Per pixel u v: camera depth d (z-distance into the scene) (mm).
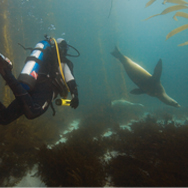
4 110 1327
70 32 20609
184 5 2754
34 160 3117
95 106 11516
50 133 5129
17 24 11438
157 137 4230
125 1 27859
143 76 6711
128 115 9828
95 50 19875
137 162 3135
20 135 4184
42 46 1591
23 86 1265
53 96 1639
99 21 20203
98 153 3676
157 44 86875
